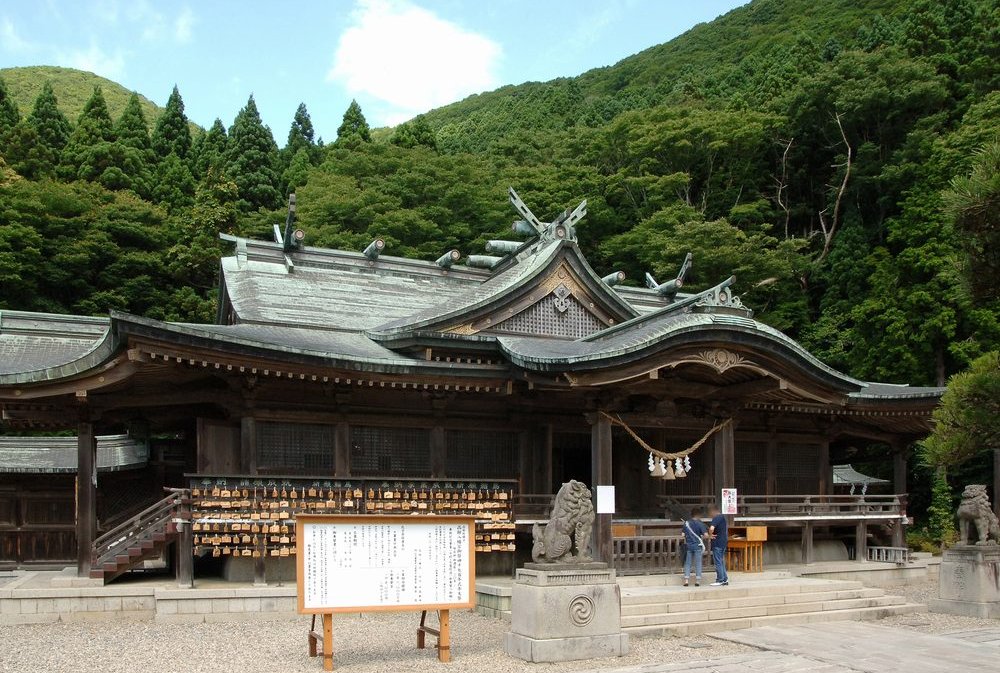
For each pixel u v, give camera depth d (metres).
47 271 44.16
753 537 21.48
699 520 19.55
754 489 26.28
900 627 17.16
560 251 23.98
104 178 55.12
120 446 26.19
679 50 101.00
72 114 116.94
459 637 15.16
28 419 19.11
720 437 22.05
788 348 20.02
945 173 41.72
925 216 40.78
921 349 38.66
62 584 17.23
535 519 20.83
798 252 52.75
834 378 21.03
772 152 58.06
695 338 19.05
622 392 20.08
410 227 51.56
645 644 14.91
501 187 56.28
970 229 15.50
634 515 24.41
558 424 23.16
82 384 17.52
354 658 13.23
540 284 23.72
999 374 16.12
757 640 15.16
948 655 13.91
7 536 23.94
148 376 18.38
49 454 25.08
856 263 45.91
